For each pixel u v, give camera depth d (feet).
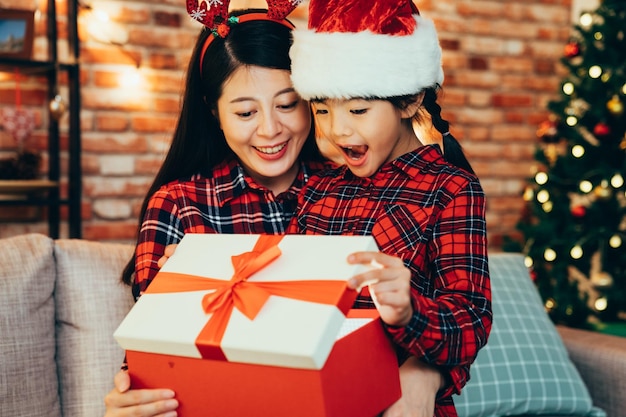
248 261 2.84
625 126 10.12
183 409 2.83
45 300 4.68
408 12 3.50
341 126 3.41
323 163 4.52
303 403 2.51
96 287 4.84
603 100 10.16
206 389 2.73
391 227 3.40
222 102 3.98
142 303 2.97
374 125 3.38
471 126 12.04
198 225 4.02
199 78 4.23
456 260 3.20
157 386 2.87
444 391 3.22
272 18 4.01
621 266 10.41
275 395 2.56
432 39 3.52
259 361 2.53
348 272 2.65
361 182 3.69
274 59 3.87
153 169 10.09
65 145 9.59
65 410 4.66
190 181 4.23
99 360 4.73
